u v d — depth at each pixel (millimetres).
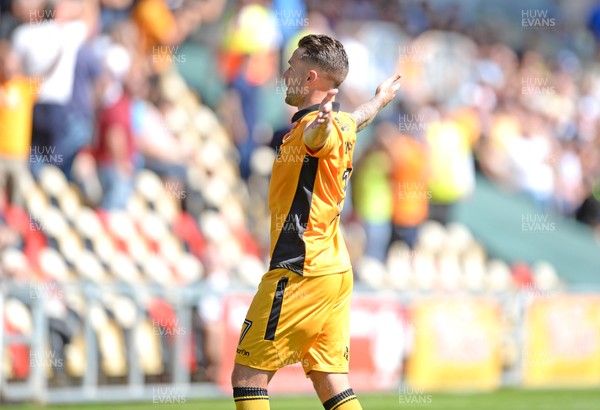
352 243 40375
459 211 49250
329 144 14203
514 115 54344
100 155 35125
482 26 58844
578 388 36500
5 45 33812
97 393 28547
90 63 35312
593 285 50844
